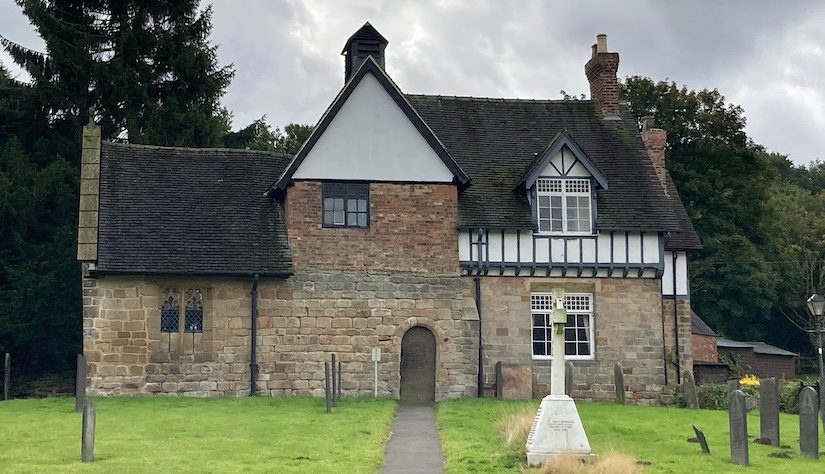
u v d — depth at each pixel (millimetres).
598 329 29125
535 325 29016
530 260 28797
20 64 41625
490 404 25750
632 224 29391
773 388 20203
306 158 27984
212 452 17375
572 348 29172
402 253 28141
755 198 55156
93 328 26359
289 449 17719
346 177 28047
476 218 28688
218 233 27891
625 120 33594
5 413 22578
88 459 16453
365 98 28453
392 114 28516
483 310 28578
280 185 27859
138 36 40906
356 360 27516
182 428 20250
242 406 24172
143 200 28328
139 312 26625
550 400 16891
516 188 29766
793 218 63781
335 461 16609
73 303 37250
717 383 32406
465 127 32094
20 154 39094
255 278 27125
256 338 27141
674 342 30453
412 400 27625
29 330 36375
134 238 27109
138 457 16859
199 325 27094
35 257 37594
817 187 87062
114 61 41188
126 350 26469
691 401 27969
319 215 27859
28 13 40781
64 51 40094
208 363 26828
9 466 15914
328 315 27531
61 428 20047
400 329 27797
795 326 59312
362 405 24625
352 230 27969
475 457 17141
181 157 30172
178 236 27516
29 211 37938
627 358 29188
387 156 28344
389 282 27938
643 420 23469
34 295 35938
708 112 54469
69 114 42000
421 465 16844
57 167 38594
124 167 29109
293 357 27250
